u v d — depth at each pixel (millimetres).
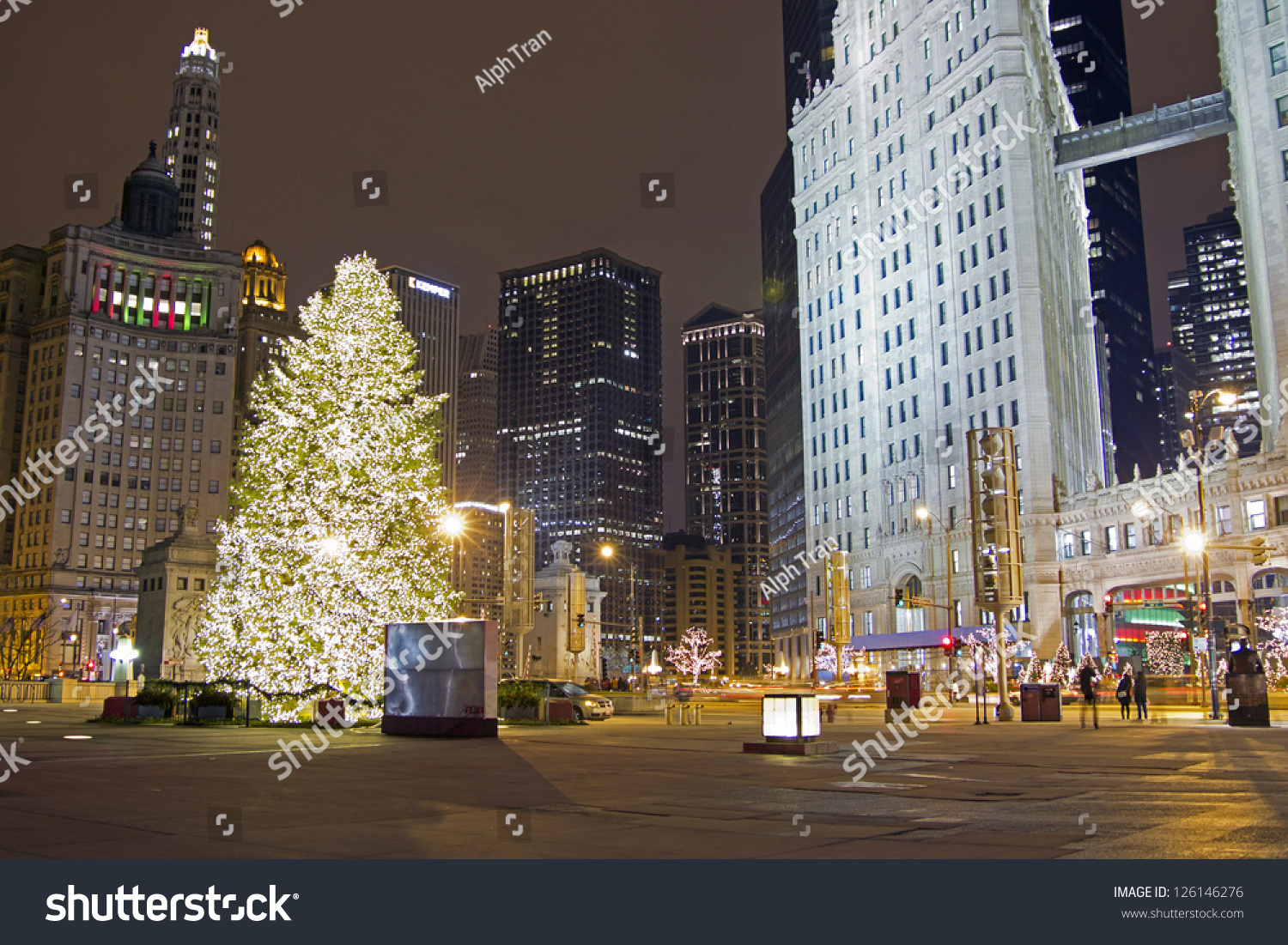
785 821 11773
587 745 25484
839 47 119312
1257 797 14203
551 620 106750
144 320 170625
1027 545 81625
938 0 99062
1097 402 114312
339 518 34469
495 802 13445
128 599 158250
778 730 22688
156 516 164000
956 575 91562
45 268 175875
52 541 155125
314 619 33531
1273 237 69875
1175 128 89938
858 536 110062
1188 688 56531
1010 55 89438
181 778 16375
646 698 49500
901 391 103375
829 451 118250
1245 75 72750
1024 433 84312
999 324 88500
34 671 143875
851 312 114250
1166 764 19656
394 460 35656
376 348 36000
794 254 172250
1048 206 94750
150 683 38062
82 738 27062
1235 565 64938
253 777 16625
